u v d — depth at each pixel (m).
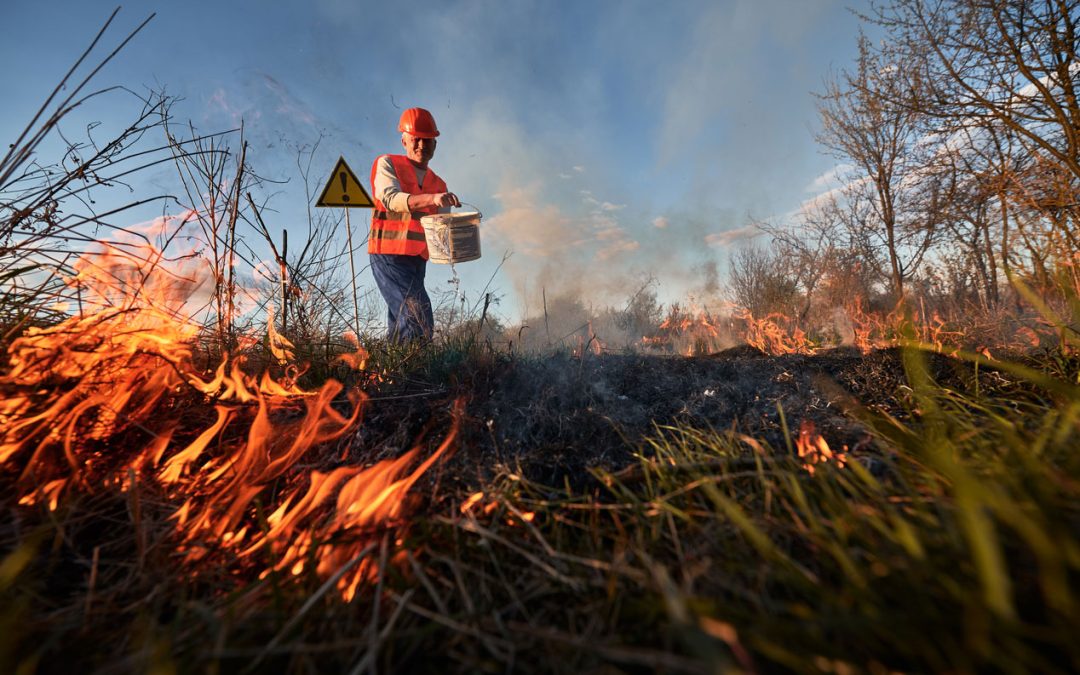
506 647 0.91
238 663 0.89
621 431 1.90
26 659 0.87
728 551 1.01
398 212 4.40
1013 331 3.19
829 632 0.78
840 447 1.53
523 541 1.23
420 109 4.59
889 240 7.40
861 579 0.80
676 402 2.25
